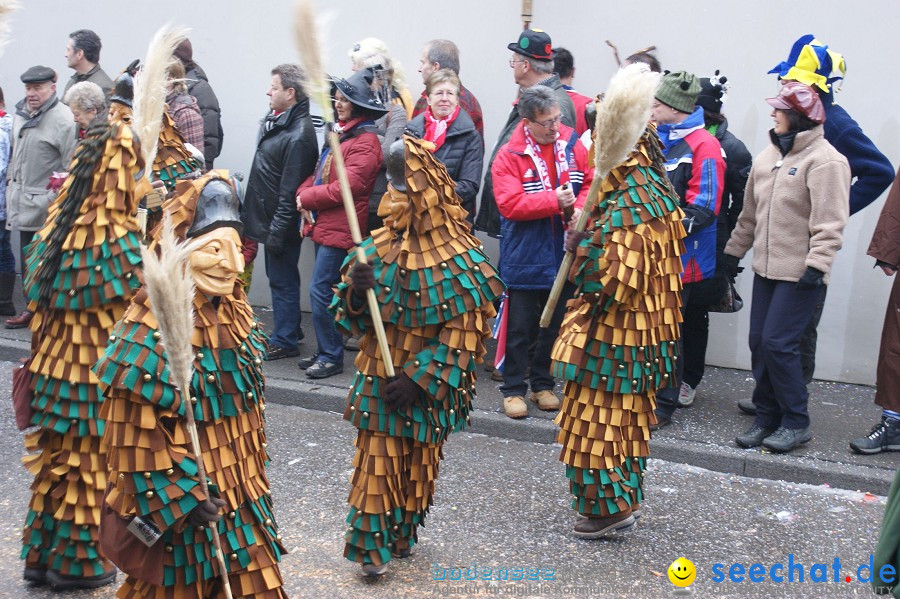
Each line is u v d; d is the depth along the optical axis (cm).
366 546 403
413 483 412
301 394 642
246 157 816
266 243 688
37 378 379
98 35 853
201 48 812
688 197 566
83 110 589
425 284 388
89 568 393
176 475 280
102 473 383
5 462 532
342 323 402
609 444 439
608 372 433
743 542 461
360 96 632
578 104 653
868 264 662
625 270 415
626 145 400
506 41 723
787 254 546
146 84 368
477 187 648
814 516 493
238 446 308
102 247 360
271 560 314
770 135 555
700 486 529
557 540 457
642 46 689
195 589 302
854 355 676
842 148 571
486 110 736
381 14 752
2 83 899
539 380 617
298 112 676
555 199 574
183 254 266
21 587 399
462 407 414
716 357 712
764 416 569
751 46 666
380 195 672
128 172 361
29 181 760
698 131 570
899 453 558
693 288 595
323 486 514
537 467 548
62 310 373
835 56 559
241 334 305
